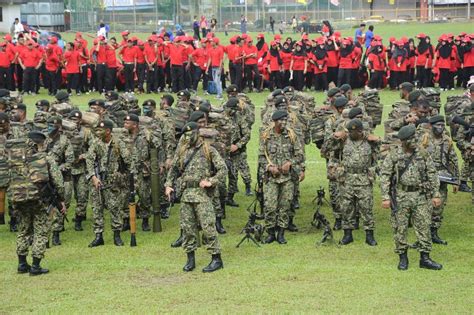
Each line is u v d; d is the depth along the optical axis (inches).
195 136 542.9
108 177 611.5
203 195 542.3
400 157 534.3
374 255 578.2
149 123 669.3
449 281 511.5
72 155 637.3
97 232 619.2
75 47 1413.6
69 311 470.0
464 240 617.0
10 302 491.8
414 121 618.8
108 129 607.2
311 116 759.1
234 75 1423.5
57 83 1414.9
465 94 757.9
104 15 2760.8
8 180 652.7
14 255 605.0
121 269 555.5
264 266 552.1
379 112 736.3
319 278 522.3
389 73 1423.5
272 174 607.5
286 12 2773.1
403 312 454.6
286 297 484.1
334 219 687.7
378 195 768.3
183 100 739.4
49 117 670.5
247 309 463.8
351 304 468.4
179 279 529.3
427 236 537.3
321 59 1405.0
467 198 753.0
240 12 2765.7
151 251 602.9
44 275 546.6
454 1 2967.5
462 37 1400.1
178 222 694.5
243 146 746.8
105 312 466.0
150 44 1412.4
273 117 602.9
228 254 588.7
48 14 2637.8
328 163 647.8
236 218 701.3
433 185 532.1
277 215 617.6
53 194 548.4
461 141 703.7
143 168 662.5
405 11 2938.0
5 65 1418.6
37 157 539.5
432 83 1425.9
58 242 629.0
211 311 462.0
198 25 2285.9
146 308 470.9
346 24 2743.6
